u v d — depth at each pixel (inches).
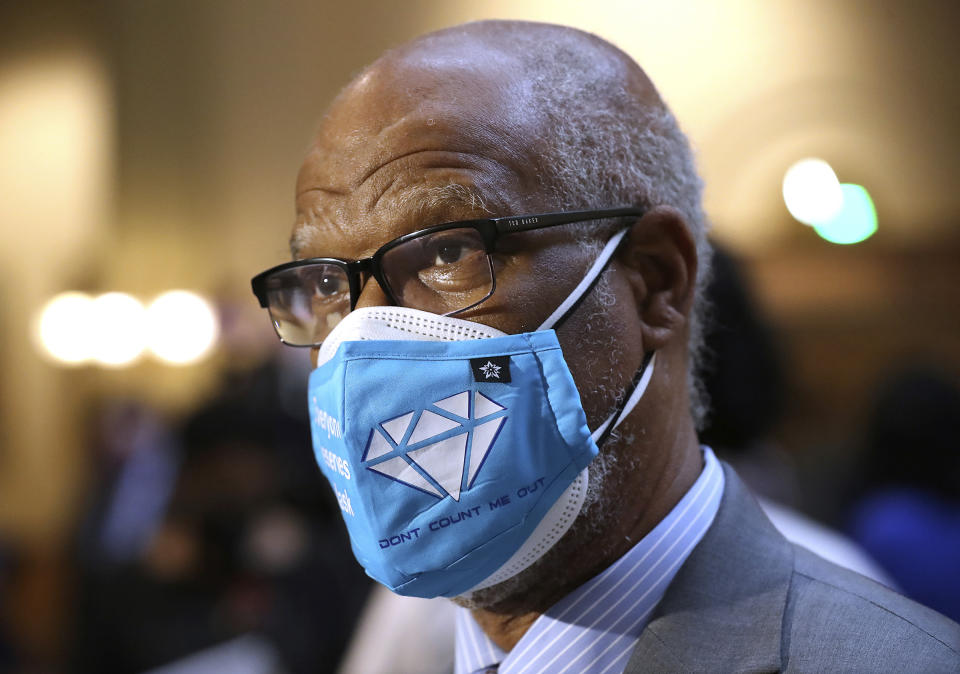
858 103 197.2
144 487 162.2
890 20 195.8
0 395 255.3
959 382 198.5
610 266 45.2
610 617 43.8
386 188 43.8
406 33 201.3
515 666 44.7
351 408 41.8
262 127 221.5
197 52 229.5
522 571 44.6
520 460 41.7
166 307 231.1
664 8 195.2
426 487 41.8
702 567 43.4
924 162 197.5
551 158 44.3
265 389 118.1
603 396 44.3
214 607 110.2
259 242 223.1
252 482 108.9
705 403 62.4
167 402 239.5
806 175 198.8
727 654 40.3
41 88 249.3
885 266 202.2
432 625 65.7
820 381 205.8
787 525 70.3
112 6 240.4
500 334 42.5
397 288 43.6
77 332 243.8
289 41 216.4
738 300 74.2
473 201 42.8
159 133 235.0
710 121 198.2
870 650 38.6
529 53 46.7
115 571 118.8
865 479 111.3
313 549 97.7
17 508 255.4
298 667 92.4
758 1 196.4
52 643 240.4
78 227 245.9
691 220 50.9
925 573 98.1
